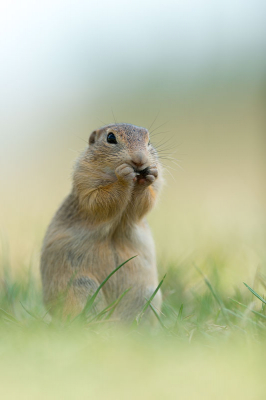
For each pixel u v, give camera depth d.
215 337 8.95
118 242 12.10
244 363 7.22
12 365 7.30
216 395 6.29
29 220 27.06
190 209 30.09
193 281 15.65
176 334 9.14
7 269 14.97
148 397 6.23
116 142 12.09
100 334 9.26
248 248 19.42
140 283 12.09
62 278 11.89
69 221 12.21
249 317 9.78
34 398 6.27
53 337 8.78
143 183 11.84
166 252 18.66
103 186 11.80
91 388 6.48
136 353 7.76
